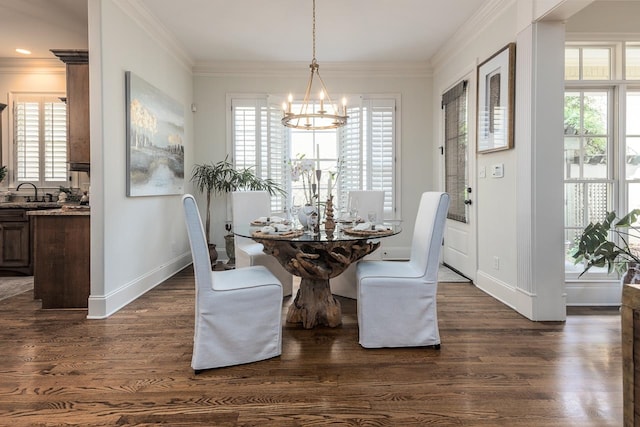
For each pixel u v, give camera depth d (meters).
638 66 3.31
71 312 3.16
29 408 1.79
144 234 3.76
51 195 5.04
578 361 2.27
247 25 3.99
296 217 3.43
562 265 2.95
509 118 3.20
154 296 3.62
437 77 5.16
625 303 0.89
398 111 5.36
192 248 2.14
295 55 4.92
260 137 5.27
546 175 2.92
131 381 2.04
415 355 2.36
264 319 2.30
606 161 3.36
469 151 4.15
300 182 5.43
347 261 2.67
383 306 2.45
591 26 3.24
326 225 2.96
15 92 5.07
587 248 2.94
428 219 2.52
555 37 2.87
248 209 3.94
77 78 3.24
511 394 1.91
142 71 3.71
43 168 5.12
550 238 2.95
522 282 3.09
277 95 5.30
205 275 2.15
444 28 4.09
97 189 3.01
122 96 3.31
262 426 1.66
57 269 3.23
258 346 2.28
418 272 2.54
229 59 5.06
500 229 3.48
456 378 2.07
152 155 3.83
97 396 1.90
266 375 2.11
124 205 3.36
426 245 2.47
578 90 3.33
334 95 5.33
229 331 2.20
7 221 4.48
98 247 3.02
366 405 1.82
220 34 4.23
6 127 5.09
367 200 4.06
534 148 2.92
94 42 2.97
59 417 1.72
